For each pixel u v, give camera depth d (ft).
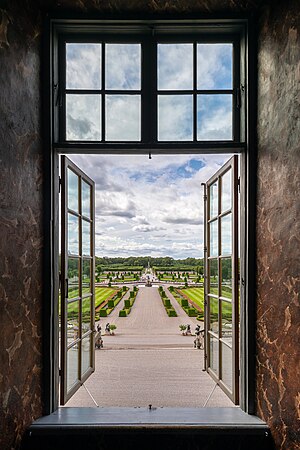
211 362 7.59
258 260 5.88
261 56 5.84
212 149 6.26
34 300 5.62
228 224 6.72
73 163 6.68
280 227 5.16
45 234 5.96
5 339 4.76
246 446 5.46
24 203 5.34
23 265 5.27
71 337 6.63
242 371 6.10
